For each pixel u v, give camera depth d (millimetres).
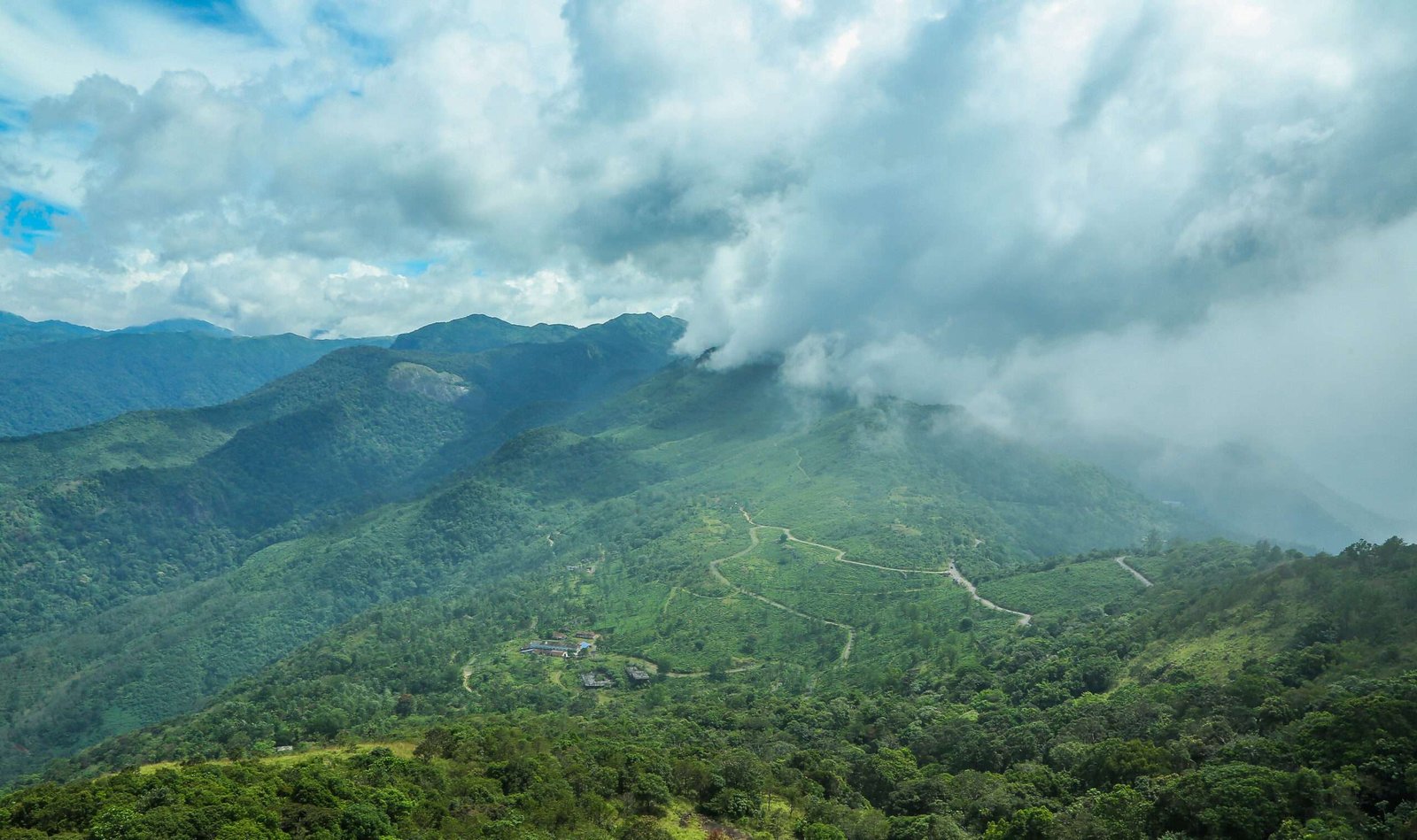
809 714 154375
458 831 75938
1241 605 146750
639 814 95562
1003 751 117125
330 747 122875
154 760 151125
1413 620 112938
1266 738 89000
